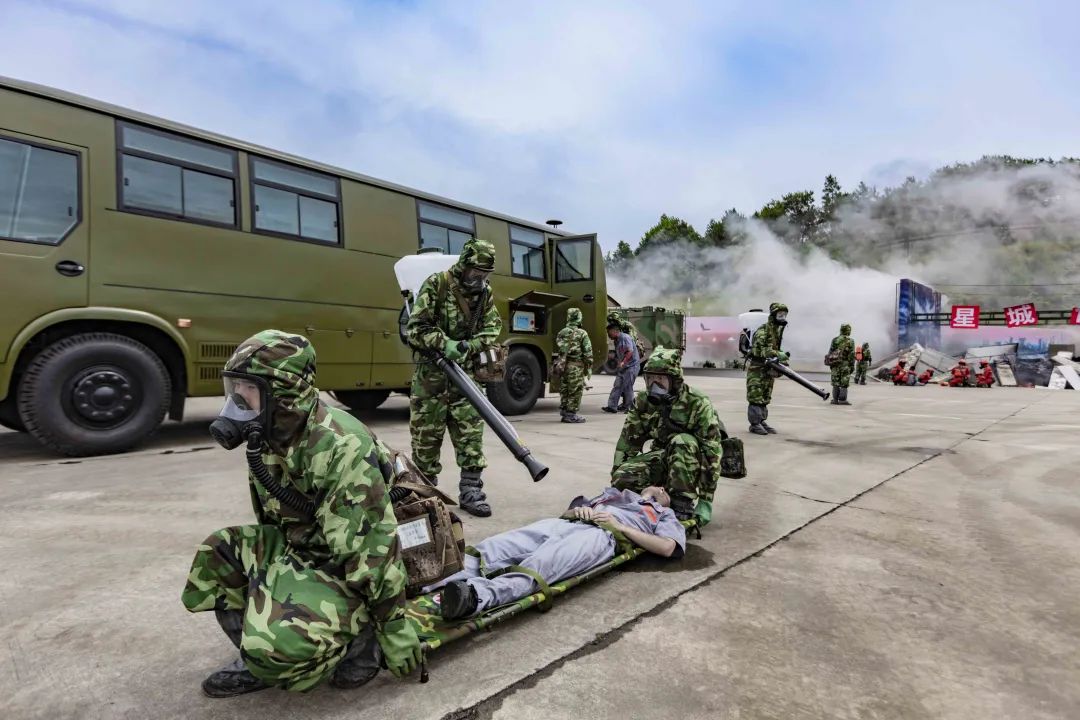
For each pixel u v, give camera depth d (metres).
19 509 3.67
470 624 2.09
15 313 4.79
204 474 4.64
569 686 1.88
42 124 4.96
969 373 19.34
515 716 1.72
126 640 2.12
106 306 5.21
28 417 4.95
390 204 7.41
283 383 1.57
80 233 5.09
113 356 5.25
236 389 1.58
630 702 1.80
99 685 1.84
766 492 4.43
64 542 3.11
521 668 1.98
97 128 5.23
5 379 4.77
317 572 1.70
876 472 5.19
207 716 1.70
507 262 8.94
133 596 2.48
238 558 1.77
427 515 1.99
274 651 1.53
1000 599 2.60
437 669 1.96
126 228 5.33
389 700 1.78
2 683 1.84
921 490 4.57
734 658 2.07
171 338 5.64
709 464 3.41
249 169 6.16
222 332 5.91
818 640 2.21
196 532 3.29
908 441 6.90
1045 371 19.53
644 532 2.93
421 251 6.96
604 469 5.14
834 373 11.66
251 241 6.14
